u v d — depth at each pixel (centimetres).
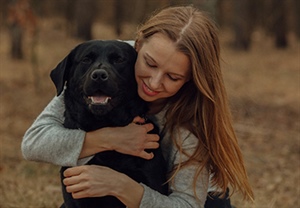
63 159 339
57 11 2825
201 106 346
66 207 354
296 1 2822
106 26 2984
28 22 1142
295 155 781
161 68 324
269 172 693
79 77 334
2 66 1495
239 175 363
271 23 2566
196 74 330
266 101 1172
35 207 512
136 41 351
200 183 349
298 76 1587
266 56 2105
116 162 339
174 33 325
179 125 347
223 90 347
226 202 407
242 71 1616
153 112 357
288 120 1008
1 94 1140
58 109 362
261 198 572
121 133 337
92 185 327
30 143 349
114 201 344
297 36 2892
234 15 2320
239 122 954
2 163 675
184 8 346
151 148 342
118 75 330
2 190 557
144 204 331
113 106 327
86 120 340
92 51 334
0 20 2458
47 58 1652
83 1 2208
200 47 330
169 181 351
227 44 2409
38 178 614
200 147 346
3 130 861
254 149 798
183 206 339
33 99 1109
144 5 1834
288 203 579
